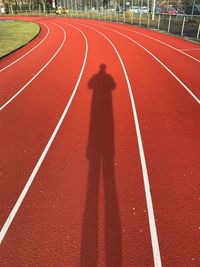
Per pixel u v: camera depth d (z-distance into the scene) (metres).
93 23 37.59
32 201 4.50
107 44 19.83
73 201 4.46
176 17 27.95
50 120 7.46
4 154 5.87
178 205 4.31
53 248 3.64
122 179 4.95
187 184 4.77
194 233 3.82
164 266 3.39
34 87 10.35
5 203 4.48
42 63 14.45
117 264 3.42
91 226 3.97
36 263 3.45
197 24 24.45
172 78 10.95
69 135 6.59
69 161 5.54
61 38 24.00
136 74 11.66
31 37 25.11
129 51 16.91
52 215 4.19
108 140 6.28
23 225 4.04
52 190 4.73
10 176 5.14
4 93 9.79
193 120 7.18
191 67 12.63
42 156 5.76
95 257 3.51
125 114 7.64
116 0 40.75
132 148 5.92
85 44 20.19
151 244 3.67
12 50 18.41
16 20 49.34
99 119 7.38
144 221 4.04
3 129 7.03
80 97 9.09
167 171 5.13
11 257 3.54
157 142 6.13
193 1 24.45
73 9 56.28
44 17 55.59
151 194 4.56
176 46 18.02
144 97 8.91
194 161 5.41
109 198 4.50
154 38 21.94
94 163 5.44
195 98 8.76
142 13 35.91
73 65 13.70
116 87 9.99
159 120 7.21
